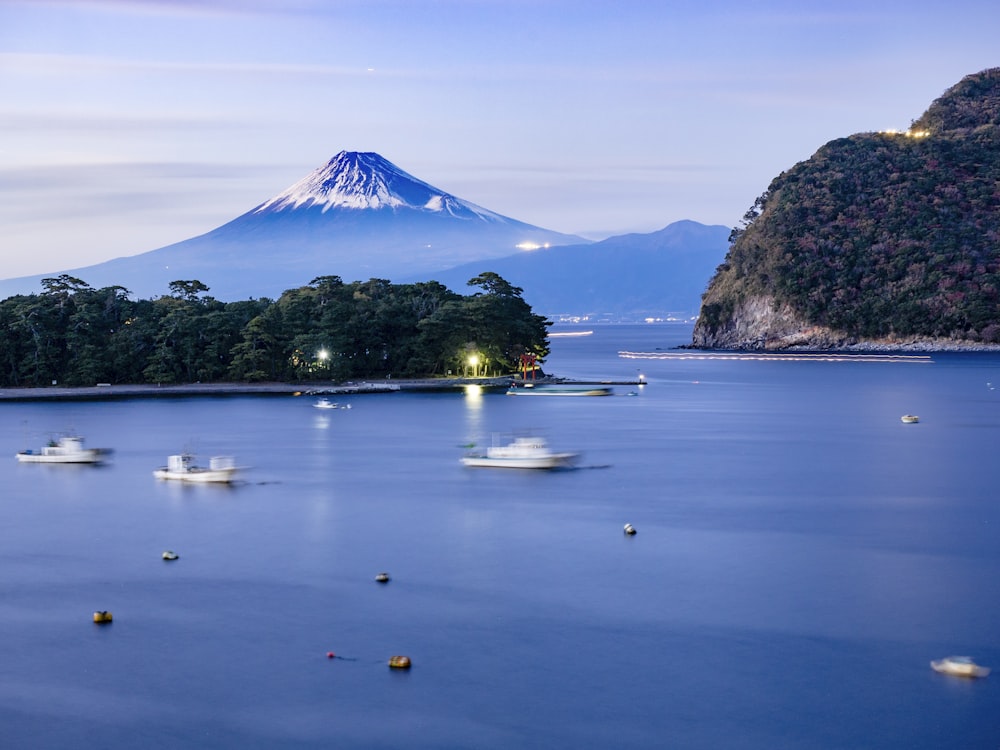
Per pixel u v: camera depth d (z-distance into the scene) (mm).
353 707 72062
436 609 90938
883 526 121500
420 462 168625
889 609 90188
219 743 67500
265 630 86188
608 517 126250
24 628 87312
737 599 93188
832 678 75938
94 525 123688
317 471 160500
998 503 135125
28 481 154250
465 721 69938
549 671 77500
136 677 77125
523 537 116000
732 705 71938
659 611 89938
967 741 67062
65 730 69250
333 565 105000
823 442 196000
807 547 111438
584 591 95750
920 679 75625
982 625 86062
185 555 109438
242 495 141500
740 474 157500
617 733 68250
